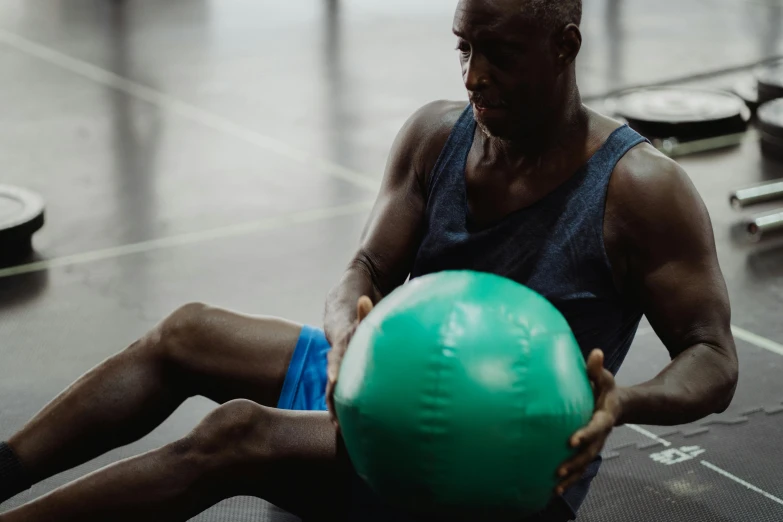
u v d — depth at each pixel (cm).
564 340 155
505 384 148
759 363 323
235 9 840
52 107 587
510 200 184
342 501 192
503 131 176
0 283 376
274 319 209
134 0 863
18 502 241
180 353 204
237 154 520
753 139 540
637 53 709
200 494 183
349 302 193
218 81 648
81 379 201
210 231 427
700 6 851
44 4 839
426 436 149
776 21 803
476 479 151
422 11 845
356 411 155
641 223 176
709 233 179
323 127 566
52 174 488
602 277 180
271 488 188
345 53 716
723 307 177
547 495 158
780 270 392
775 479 262
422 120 201
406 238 201
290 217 443
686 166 503
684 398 167
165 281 381
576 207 179
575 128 181
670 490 257
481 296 156
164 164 505
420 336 151
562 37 172
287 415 186
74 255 403
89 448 199
